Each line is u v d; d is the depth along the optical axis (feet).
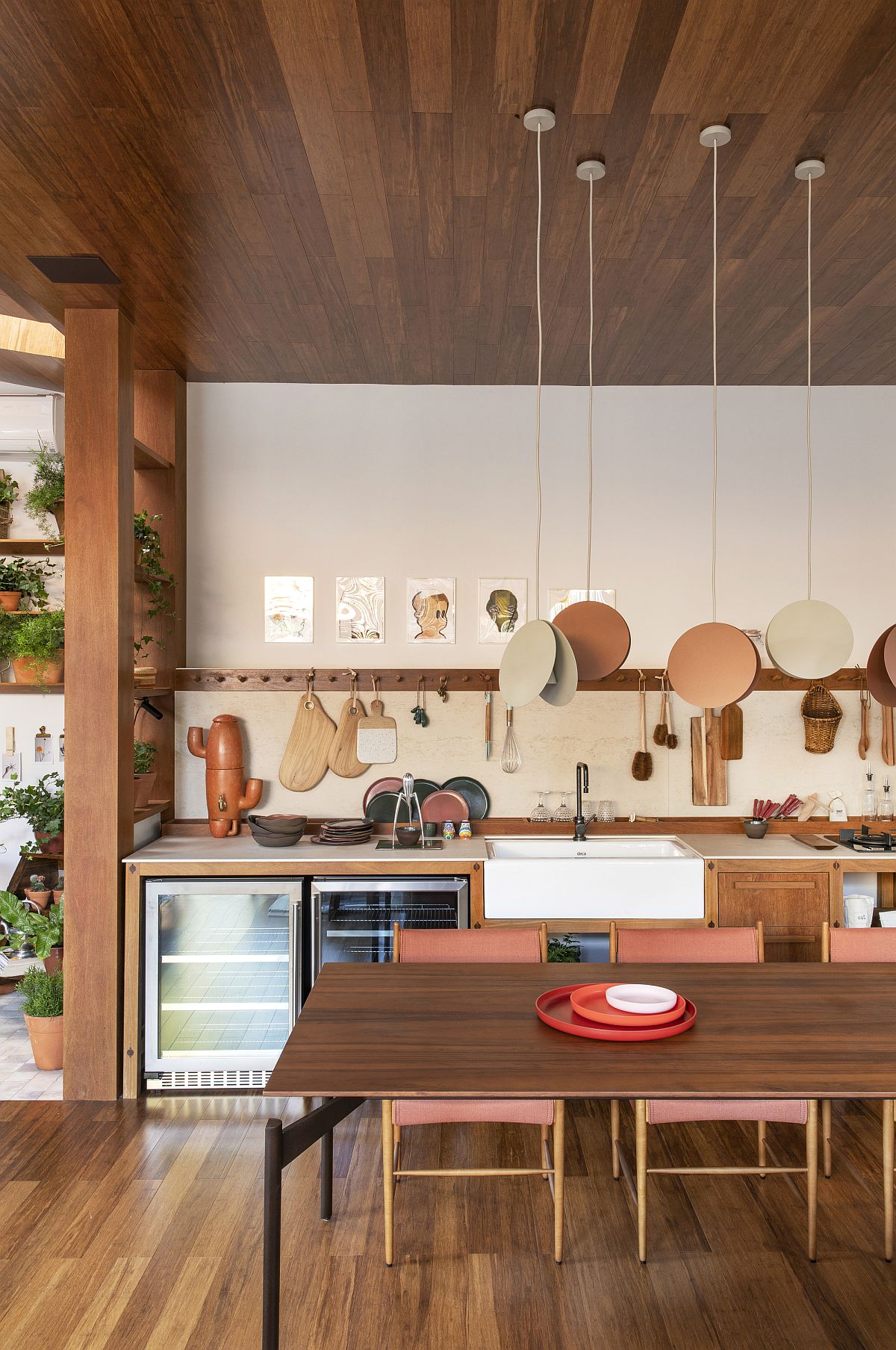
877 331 12.19
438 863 11.73
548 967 8.70
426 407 14.39
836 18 6.51
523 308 11.46
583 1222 8.61
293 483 14.37
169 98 7.40
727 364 13.50
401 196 8.86
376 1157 9.87
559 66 7.02
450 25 6.56
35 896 14.12
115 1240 8.29
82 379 11.26
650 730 14.08
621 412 14.42
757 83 7.22
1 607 13.93
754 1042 6.77
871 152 8.17
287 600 14.35
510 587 14.39
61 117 7.64
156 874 11.47
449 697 14.06
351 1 6.32
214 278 10.59
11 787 14.83
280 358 13.26
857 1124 10.66
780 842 13.04
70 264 10.18
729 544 14.44
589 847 13.28
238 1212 8.75
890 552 14.42
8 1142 10.15
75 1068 11.25
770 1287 7.63
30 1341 6.97
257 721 14.02
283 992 11.82
